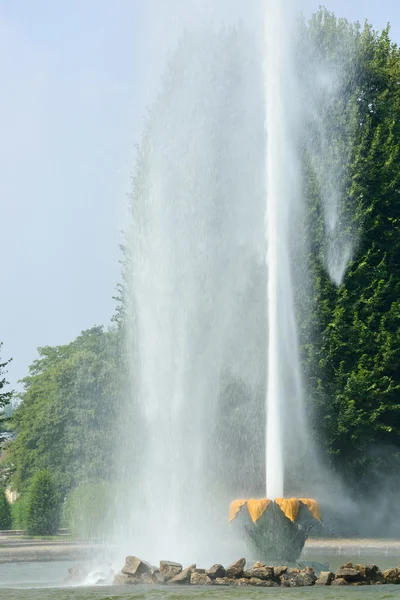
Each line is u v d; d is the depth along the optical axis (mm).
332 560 18984
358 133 34000
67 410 53375
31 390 71625
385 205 34000
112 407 45500
